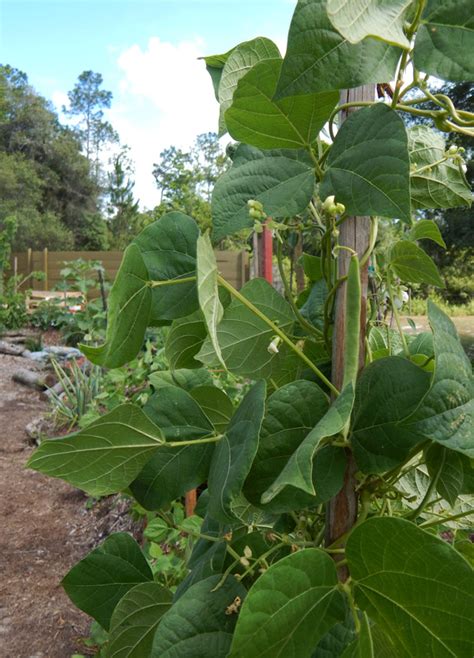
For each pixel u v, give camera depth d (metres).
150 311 0.94
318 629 0.71
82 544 4.31
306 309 1.18
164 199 10.98
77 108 57.44
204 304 0.71
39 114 40.09
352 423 0.84
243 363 1.10
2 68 31.73
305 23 0.64
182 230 0.97
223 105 0.97
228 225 0.87
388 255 1.11
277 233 1.06
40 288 16.30
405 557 0.65
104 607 1.13
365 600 0.70
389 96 1.02
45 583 3.82
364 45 0.66
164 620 0.80
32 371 9.62
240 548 0.97
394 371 0.81
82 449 0.87
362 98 0.89
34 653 3.16
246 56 0.95
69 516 4.77
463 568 0.61
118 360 0.92
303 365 1.11
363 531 0.66
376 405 0.82
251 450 0.74
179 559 2.28
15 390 8.47
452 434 0.63
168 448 0.98
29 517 4.73
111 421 0.84
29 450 6.21
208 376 1.22
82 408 6.53
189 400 1.00
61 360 10.29
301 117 0.80
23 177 35.84
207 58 1.14
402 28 0.65
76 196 41.16
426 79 0.77
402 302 1.25
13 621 3.43
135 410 0.85
